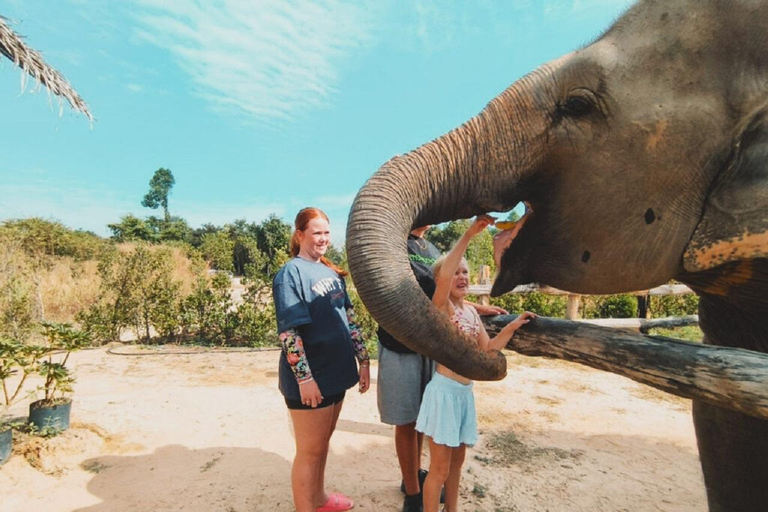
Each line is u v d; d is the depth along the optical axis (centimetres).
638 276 197
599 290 210
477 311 296
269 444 430
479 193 221
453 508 295
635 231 194
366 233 192
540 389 652
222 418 493
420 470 353
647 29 198
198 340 1016
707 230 172
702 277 197
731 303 211
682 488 376
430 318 187
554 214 218
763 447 234
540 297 1144
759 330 217
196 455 406
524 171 220
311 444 270
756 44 179
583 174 204
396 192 205
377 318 187
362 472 382
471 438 281
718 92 182
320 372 267
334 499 319
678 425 524
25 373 418
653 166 188
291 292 262
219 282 1020
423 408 280
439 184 216
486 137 220
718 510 259
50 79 730
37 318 1039
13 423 399
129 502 329
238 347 957
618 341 175
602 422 527
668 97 187
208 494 340
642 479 390
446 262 256
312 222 283
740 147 175
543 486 371
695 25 188
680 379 149
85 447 408
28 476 361
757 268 173
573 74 208
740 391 134
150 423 473
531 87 218
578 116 206
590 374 741
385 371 314
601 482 381
